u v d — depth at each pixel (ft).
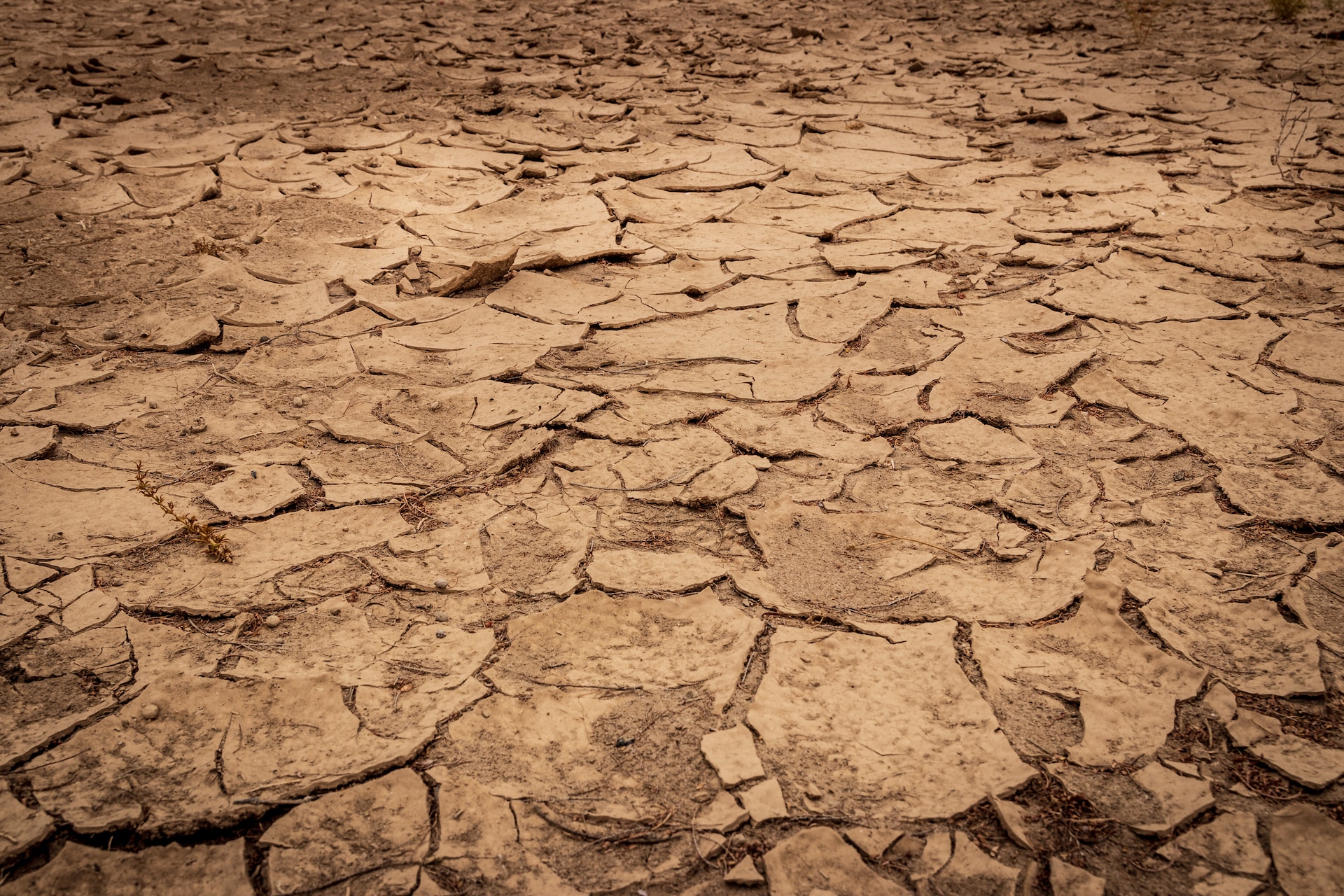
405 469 9.52
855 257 14.46
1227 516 8.62
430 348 11.90
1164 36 30.58
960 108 22.68
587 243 14.89
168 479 9.27
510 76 25.95
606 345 11.98
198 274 13.78
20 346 11.76
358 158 18.69
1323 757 6.26
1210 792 6.06
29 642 7.26
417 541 8.50
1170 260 14.21
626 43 29.43
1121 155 19.04
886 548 8.39
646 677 7.09
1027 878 5.58
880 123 21.39
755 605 7.79
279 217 15.81
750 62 27.55
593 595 7.79
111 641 7.29
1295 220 15.51
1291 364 11.15
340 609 7.68
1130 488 9.09
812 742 6.51
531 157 18.92
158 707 6.70
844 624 7.57
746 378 11.18
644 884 5.60
